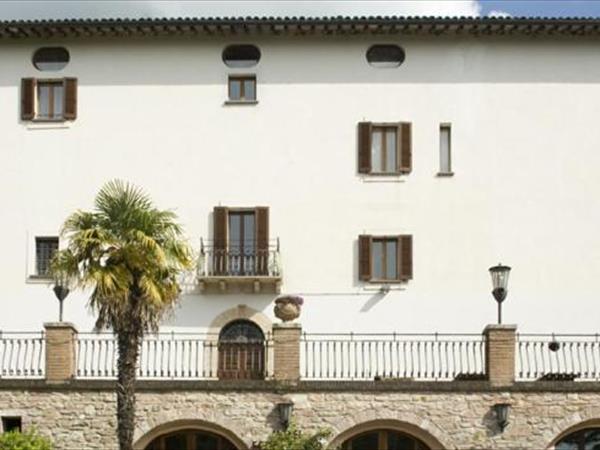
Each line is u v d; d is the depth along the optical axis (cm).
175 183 3123
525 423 2441
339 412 2444
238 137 3142
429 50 3170
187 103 3158
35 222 3108
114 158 3134
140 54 3178
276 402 2445
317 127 3142
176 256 2291
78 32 3103
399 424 2458
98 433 2430
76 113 3150
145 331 2308
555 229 3100
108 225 2242
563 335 2923
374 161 3144
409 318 3055
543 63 3166
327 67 3164
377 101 3150
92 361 2742
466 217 3103
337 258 3088
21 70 3166
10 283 3077
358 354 3003
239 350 3041
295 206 3111
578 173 3125
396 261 3102
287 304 2506
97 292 2186
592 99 3153
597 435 2484
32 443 2273
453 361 2794
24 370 2711
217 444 2502
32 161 3136
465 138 3136
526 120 3144
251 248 3095
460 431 2438
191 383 2452
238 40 3172
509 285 3075
